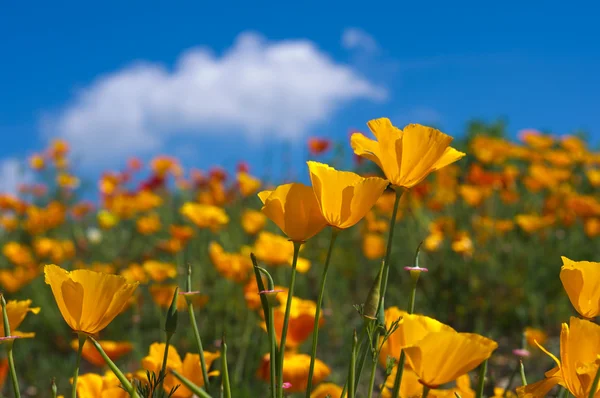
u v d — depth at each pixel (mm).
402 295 5219
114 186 7055
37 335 4844
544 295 5004
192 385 970
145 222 5473
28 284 5371
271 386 1282
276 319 2033
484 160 6582
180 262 5238
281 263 3307
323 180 1169
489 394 2500
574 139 6980
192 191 7582
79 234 6918
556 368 1197
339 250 5980
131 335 4379
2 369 2131
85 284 1148
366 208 1188
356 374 1299
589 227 5410
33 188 8273
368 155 1298
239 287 4309
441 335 978
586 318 1246
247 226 4660
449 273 5234
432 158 1227
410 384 1509
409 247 5633
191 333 4184
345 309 5070
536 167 6000
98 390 1562
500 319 4750
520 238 6117
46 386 4090
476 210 6398
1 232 7289
